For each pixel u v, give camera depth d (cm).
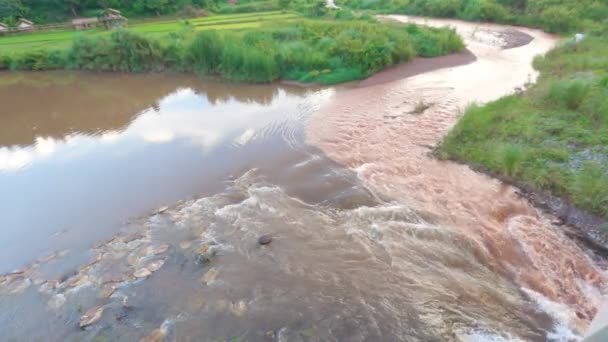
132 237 920
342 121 1566
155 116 1769
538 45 2655
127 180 1201
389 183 1095
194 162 1296
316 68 2192
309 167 1213
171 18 4056
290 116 1666
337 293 727
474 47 2709
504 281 743
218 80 2262
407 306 694
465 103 1672
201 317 688
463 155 1177
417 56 2472
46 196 1139
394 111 1639
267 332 652
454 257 807
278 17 3778
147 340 649
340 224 927
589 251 802
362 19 3350
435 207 974
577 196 912
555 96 1338
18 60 2605
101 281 787
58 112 1877
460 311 681
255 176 1176
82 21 3559
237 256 833
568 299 696
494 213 938
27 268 846
